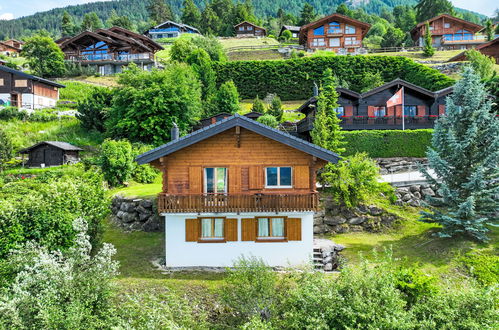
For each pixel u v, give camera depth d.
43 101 48.38
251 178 17.14
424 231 20.66
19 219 14.24
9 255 12.64
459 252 17.75
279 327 11.03
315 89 31.27
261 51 73.06
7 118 41.09
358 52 69.44
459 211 18.19
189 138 16.19
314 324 9.81
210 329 12.56
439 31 73.19
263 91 56.53
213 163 17.11
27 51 61.16
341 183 21.28
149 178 29.73
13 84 46.50
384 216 21.86
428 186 23.94
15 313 9.85
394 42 86.88
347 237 21.00
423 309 10.62
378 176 22.09
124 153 28.03
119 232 21.95
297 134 37.12
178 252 16.98
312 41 71.25
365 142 30.16
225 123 16.19
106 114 38.16
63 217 14.79
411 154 30.06
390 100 29.27
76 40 63.91
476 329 9.44
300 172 17.14
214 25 114.50
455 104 19.73
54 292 10.62
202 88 52.06
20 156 35.31
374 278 10.72
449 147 19.50
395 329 9.48
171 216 16.94
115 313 11.20
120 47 65.38
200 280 15.61
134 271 16.50
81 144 37.22
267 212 16.69
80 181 18.55
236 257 16.98
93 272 11.75
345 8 119.62
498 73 48.16
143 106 34.06
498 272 16.30
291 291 11.24
